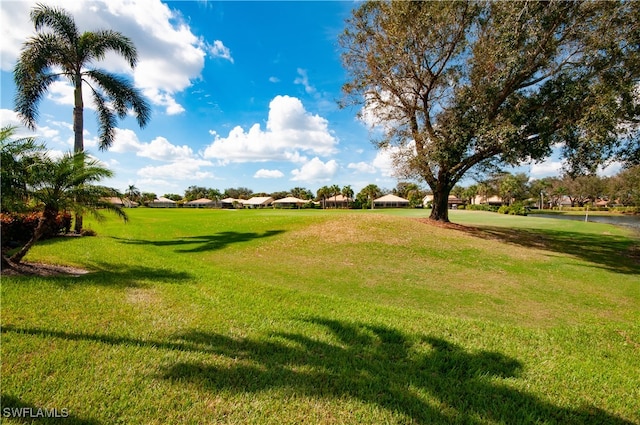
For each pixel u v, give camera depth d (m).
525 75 14.74
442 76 17.23
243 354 3.48
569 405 2.88
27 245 7.09
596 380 3.36
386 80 18.31
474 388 3.04
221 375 3.04
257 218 21.73
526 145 14.57
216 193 112.69
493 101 14.95
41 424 2.33
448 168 18.88
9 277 6.00
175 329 4.07
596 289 8.51
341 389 2.90
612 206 78.31
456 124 15.19
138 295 5.38
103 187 7.61
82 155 7.22
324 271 9.24
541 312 6.50
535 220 30.81
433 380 3.15
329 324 4.53
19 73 13.98
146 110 16.84
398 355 3.68
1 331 3.75
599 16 12.24
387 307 5.75
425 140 16.94
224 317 4.59
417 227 17.23
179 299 5.30
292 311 5.06
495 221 28.62
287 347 3.71
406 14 15.58
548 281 9.17
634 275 10.40
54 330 3.84
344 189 94.12
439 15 15.19
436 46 16.41
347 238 14.05
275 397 2.75
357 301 6.11
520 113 14.08
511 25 13.04
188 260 9.42
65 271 6.96
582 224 28.00
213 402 2.65
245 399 2.71
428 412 2.64
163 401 2.64
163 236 15.61
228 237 15.05
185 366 3.17
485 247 13.95
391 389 2.93
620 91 11.30
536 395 3.00
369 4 16.88
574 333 4.84
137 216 28.48
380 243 13.35
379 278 8.69
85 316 4.34
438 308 6.41
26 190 6.54
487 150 16.27
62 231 13.53
